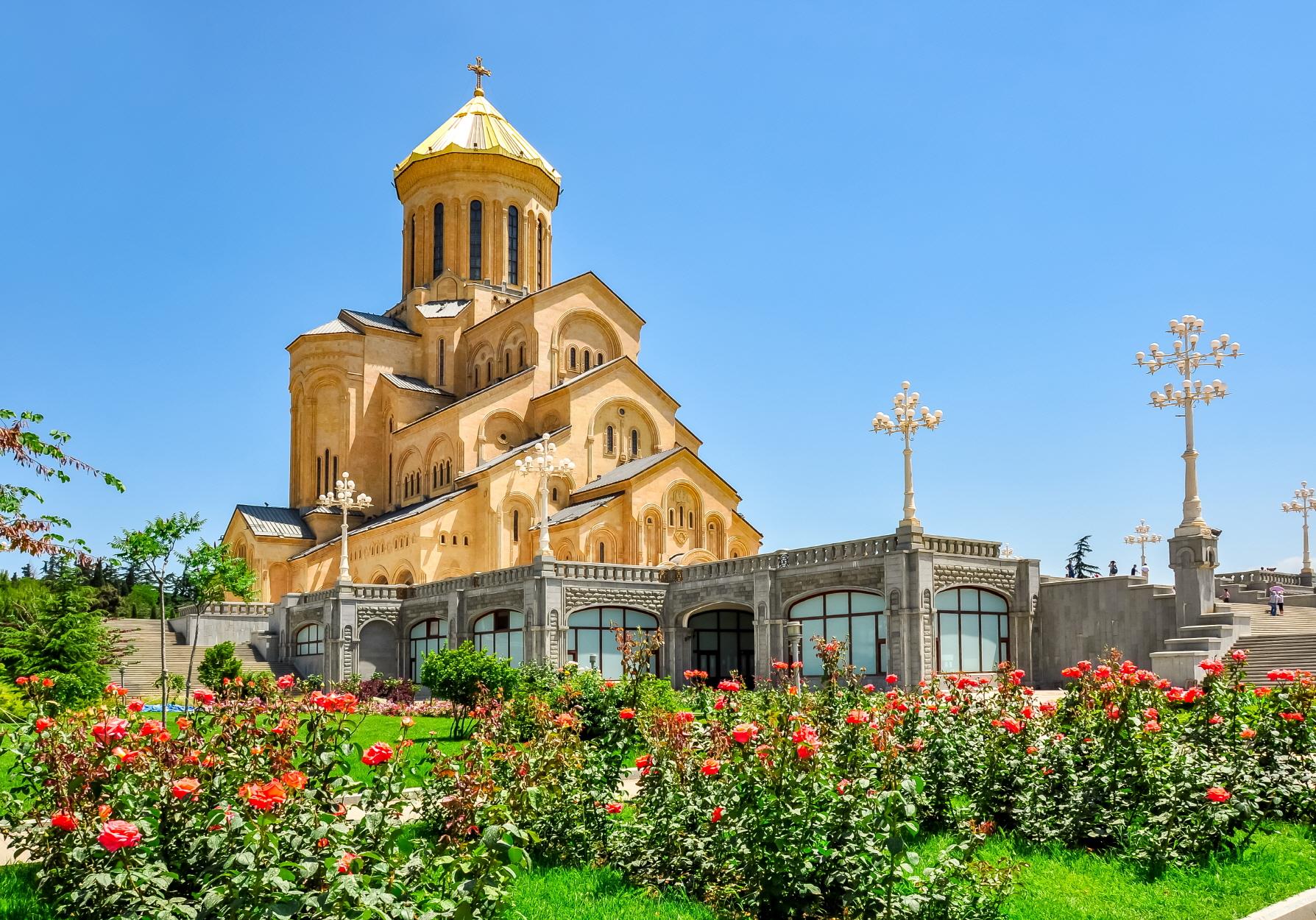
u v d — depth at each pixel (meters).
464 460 62.81
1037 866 11.55
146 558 41.31
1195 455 34.34
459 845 9.25
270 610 60.97
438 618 49.25
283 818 8.70
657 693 23.09
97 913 8.70
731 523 59.66
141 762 9.60
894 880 9.56
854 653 36.22
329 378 72.44
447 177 75.38
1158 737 13.12
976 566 35.94
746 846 10.11
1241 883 11.12
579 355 69.12
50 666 32.41
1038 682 36.91
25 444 16.27
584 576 42.44
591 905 10.38
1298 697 14.97
